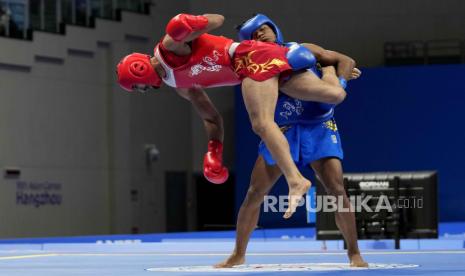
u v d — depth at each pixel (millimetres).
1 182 29391
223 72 8422
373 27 36500
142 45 34469
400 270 8180
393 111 32688
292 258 11664
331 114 8867
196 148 36844
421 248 16281
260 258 11734
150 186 34875
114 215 33375
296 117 8758
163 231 35344
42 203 30797
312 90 8258
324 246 16859
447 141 32281
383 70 32844
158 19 35156
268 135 7918
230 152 36344
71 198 31922
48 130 31109
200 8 36219
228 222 36656
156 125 35312
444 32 36500
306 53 8219
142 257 12664
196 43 8328
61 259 12180
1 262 11375
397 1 36531
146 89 8828
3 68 29625
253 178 9039
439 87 32406
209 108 9242
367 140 32906
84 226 32406
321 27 36625
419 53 35406
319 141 8820
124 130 33719
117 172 33438
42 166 30875
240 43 8289
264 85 8047
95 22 32562
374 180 14039
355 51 36500
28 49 30203
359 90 33000
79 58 32219
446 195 32250
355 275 7461
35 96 30656
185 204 36438
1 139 29484
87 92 32531
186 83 8602
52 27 31547
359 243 15203
